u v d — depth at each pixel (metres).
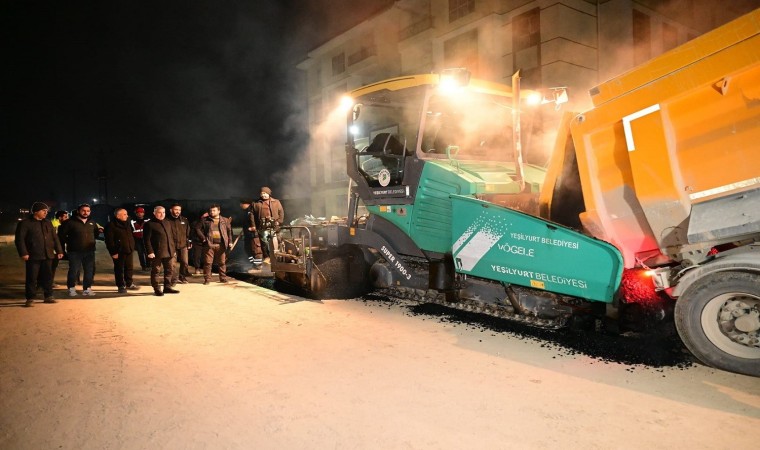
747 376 3.71
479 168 5.88
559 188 4.98
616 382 3.66
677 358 4.15
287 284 8.81
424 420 3.09
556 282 4.46
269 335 5.20
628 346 4.47
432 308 6.28
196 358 4.45
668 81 3.90
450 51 25.25
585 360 4.16
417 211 5.94
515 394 3.48
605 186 4.46
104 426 3.07
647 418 3.05
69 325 5.83
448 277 5.57
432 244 5.79
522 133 6.52
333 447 2.76
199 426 3.05
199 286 8.91
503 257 4.80
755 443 2.71
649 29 21.75
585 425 2.98
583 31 20.77
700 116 3.79
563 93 6.39
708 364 3.90
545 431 2.91
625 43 20.59
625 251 4.51
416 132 5.92
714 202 3.81
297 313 6.25
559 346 4.55
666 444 2.72
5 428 3.07
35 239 7.11
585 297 4.29
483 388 3.60
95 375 4.03
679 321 4.02
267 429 3.00
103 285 9.30
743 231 3.62
